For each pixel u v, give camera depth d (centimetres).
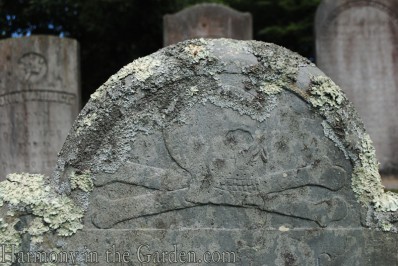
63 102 616
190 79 226
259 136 227
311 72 229
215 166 226
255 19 1216
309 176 227
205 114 226
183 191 225
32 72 614
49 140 613
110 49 1107
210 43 229
